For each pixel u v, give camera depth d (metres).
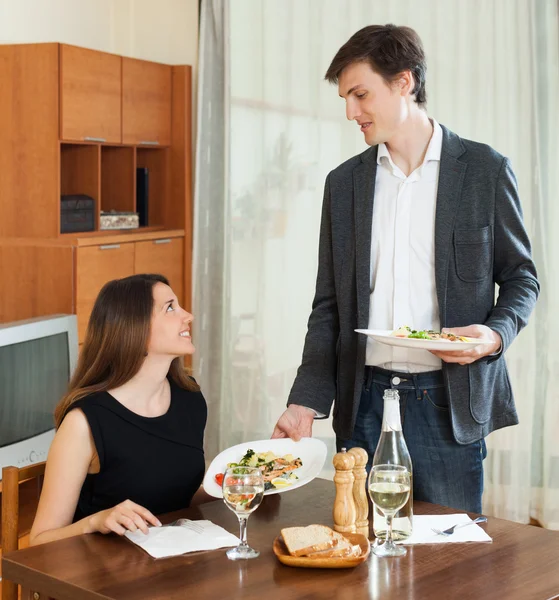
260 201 4.74
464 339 2.06
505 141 4.05
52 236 4.33
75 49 4.32
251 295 4.80
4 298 4.39
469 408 2.19
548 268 3.99
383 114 2.17
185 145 5.07
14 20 4.57
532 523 4.15
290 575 1.59
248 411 4.84
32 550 1.70
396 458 1.74
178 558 1.66
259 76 4.71
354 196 2.30
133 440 2.03
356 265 2.28
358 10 4.41
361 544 1.70
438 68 4.16
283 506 1.98
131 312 2.04
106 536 1.78
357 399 2.26
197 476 2.14
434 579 1.59
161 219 5.15
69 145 4.62
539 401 4.06
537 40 3.96
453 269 2.21
